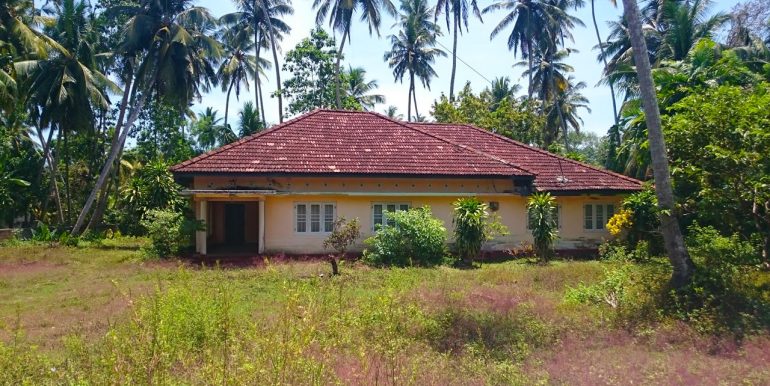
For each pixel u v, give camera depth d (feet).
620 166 99.76
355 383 17.07
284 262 58.80
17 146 112.68
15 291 42.88
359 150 68.80
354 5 114.32
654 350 24.95
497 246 68.33
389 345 20.80
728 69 60.95
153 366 14.66
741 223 38.65
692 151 35.14
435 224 60.64
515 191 68.69
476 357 23.31
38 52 81.71
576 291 35.83
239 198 63.16
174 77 92.27
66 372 17.56
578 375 20.72
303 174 62.39
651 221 61.67
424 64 145.59
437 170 66.33
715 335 26.50
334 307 25.53
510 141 80.48
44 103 90.02
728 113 33.53
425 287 40.32
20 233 93.20
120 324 24.58
